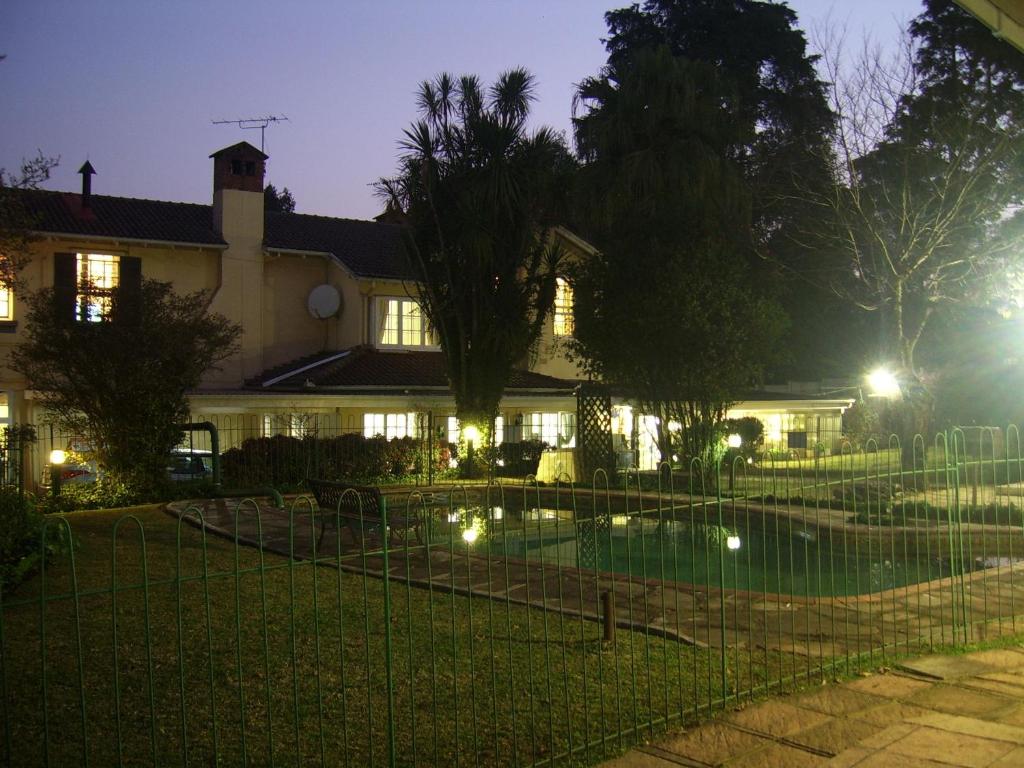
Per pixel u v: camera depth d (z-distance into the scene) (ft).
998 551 37.27
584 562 41.75
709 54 135.03
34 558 32.09
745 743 18.29
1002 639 26.50
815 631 26.55
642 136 86.94
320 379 82.69
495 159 73.92
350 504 39.65
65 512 50.72
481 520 48.52
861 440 92.12
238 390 86.12
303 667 22.12
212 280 88.99
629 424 98.22
